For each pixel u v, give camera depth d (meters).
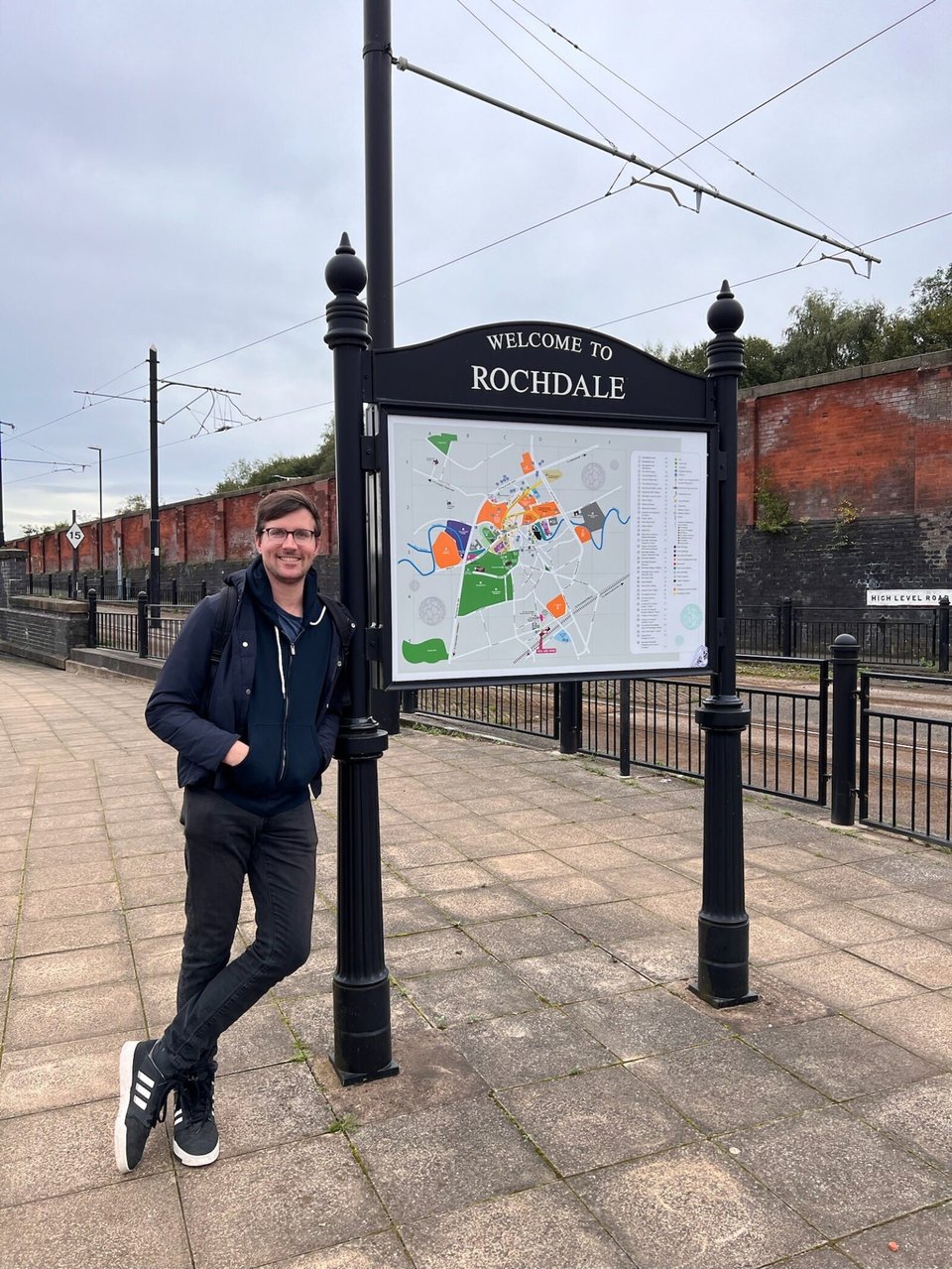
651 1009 3.28
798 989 3.43
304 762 2.37
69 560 55.22
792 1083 2.79
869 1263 2.06
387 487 2.84
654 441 3.28
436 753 7.75
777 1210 2.22
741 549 20.62
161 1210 2.23
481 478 3.01
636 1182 2.33
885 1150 2.46
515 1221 2.19
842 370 18.47
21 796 6.49
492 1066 2.89
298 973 3.58
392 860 4.93
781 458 19.81
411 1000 3.35
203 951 2.43
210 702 2.32
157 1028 3.15
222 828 2.32
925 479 17.12
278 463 60.28
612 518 3.23
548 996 3.38
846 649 5.50
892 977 3.52
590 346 3.16
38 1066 2.91
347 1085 2.77
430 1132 2.54
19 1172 2.38
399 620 2.91
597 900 4.36
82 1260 2.07
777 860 4.91
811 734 9.20
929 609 16.92
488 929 4.02
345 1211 2.23
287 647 2.38
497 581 3.06
